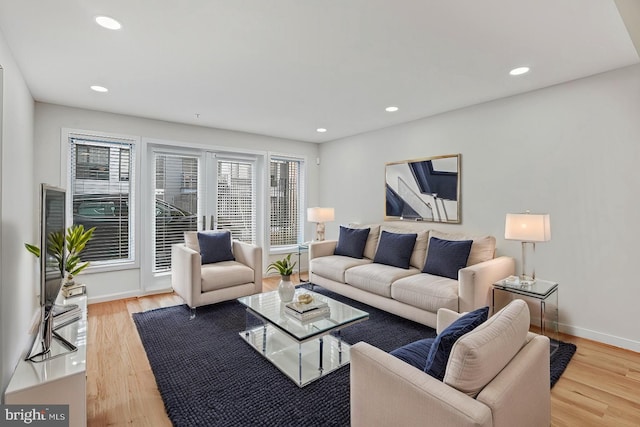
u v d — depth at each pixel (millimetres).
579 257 2836
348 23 1946
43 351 1746
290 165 5547
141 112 3834
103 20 1910
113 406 1915
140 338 2836
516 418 1208
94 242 3814
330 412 1850
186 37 2119
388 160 4559
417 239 3812
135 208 4023
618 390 2061
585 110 2777
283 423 1763
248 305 2752
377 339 2824
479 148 3518
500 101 3336
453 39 2131
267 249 5234
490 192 3434
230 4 1761
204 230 4625
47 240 1818
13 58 2326
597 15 1844
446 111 3793
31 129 3125
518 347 1375
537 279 3057
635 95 2531
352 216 5156
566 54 2340
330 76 2766
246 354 2543
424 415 1137
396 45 2219
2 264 1756
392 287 3184
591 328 2783
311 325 2316
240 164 5008
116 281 3934
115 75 2734
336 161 5449
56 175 3506
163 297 4039
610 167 2660
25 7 1765
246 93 3191
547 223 2639
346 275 3719
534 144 3092
